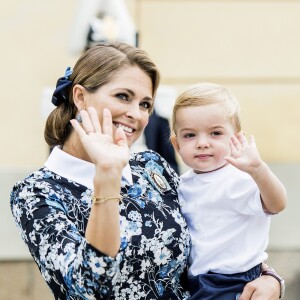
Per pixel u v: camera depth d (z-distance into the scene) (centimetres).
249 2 869
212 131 337
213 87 344
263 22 870
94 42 662
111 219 267
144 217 311
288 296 577
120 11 664
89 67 312
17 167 784
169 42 859
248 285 324
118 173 270
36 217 292
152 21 859
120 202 310
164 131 529
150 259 306
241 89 863
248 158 306
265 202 313
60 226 286
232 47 865
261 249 327
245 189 321
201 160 335
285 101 865
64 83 322
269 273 335
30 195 299
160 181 335
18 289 570
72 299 289
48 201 297
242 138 314
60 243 281
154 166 343
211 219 329
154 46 859
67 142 324
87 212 304
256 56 866
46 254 283
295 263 596
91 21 663
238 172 329
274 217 653
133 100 311
